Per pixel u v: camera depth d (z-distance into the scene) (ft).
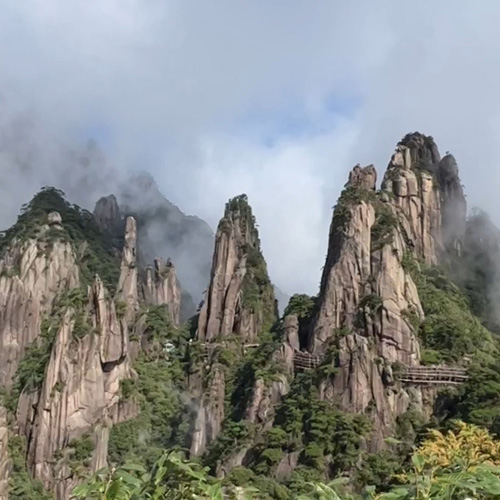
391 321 288.92
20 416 357.41
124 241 505.25
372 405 267.59
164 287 498.28
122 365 378.53
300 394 282.77
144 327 423.23
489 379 262.47
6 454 331.16
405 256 323.98
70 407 349.82
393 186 359.46
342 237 319.68
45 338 409.69
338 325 309.22
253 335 386.52
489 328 352.49
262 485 239.50
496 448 157.28
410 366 283.38
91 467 331.57
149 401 377.50
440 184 380.99
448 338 296.71
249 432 282.77
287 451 262.06
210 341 391.04
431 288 328.90
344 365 276.62
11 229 475.31
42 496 321.32
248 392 311.47
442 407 270.87
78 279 455.63
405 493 46.26
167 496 48.16
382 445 254.88
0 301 422.82
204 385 356.79
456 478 46.01
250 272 407.03
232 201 431.43
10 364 410.31
